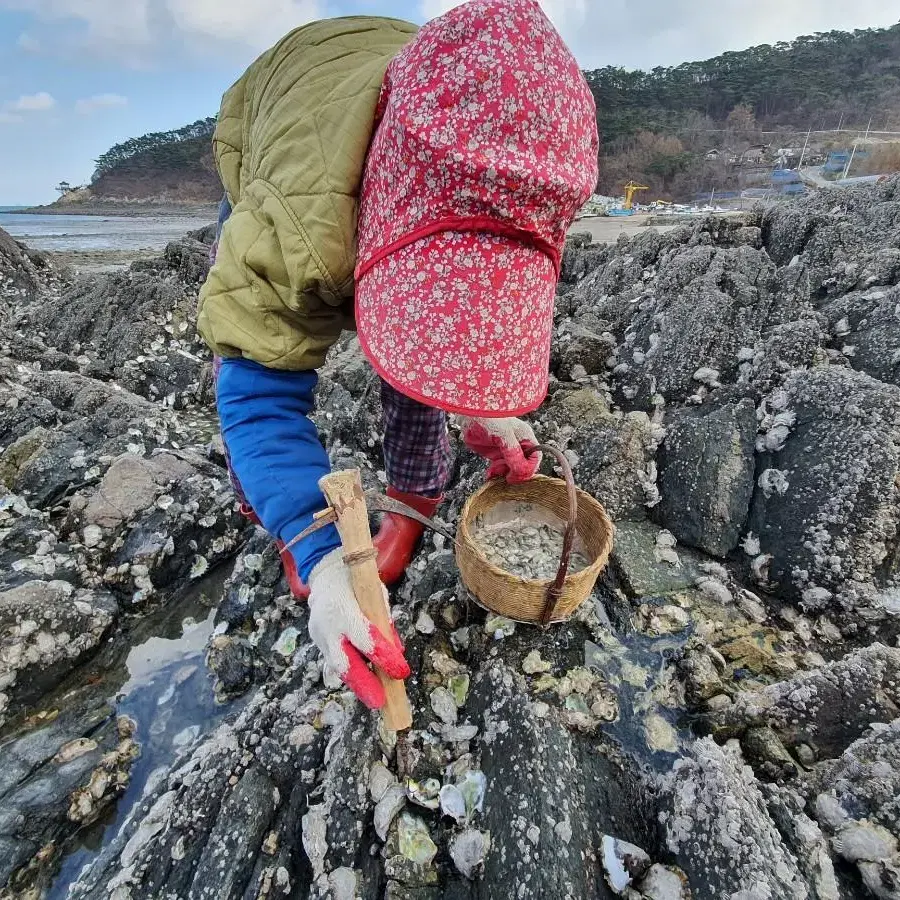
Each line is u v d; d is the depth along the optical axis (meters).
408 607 2.16
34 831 1.79
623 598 2.23
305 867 1.59
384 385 2.02
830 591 2.16
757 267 3.68
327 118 1.30
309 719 1.87
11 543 2.65
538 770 1.61
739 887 1.32
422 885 1.49
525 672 1.92
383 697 1.30
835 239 3.63
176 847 1.65
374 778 1.67
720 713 1.80
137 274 5.42
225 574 2.77
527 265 1.13
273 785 1.74
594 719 1.80
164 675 2.32
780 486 2.43
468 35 1.06
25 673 2.19
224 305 1.39
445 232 1.10
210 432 3.77
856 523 2.20
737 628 2.12
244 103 1.65
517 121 1.05
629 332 3.73
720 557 2.42
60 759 1.97
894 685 1.73
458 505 2.71
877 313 2.94
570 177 1.09
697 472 2.57
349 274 1.35
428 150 1.04
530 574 2.08
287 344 1.41
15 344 4.61
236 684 2.22
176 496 2.86
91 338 4.90
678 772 1.60
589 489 2.64
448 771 1.70
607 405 3.26
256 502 1.42
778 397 2.69
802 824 1.44
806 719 1.73
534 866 1.43
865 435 2.32
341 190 1.29
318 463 1.46
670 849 1.48
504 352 1.15
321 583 1.28
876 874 1.36
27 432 3.42
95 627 2.38
